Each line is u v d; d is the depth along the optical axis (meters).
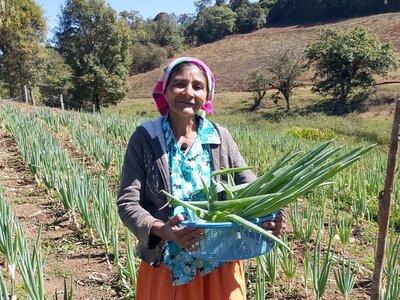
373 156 10.58
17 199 6.34
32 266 2.88
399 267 4.21
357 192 7.18
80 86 37.25
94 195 4.70
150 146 2.24
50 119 11.95
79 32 37.22
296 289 4.08
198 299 2.26
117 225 4.78
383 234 2.23
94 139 8.73
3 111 13.14
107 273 4.25
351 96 36.16
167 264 2.24
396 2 71.44
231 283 2.28
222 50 71.56
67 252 4.67
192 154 2.29
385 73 35.75
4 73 36.03
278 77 37.97
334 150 2.00
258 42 71.25
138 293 2.38
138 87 63.16
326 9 77.81
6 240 3.43
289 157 2.13
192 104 2.22
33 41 34.94
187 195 2.26
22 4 34.44
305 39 62.41
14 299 3.28
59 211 5.84
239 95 47.53
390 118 31.12
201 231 1.99
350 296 4.09
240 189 2.20
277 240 1.86
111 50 37.50
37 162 6.86
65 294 2.53
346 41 35.28
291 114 36.25
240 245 2.06
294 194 1.96
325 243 5.29
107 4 37.44
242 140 12.04
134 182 2.23
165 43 90.62
